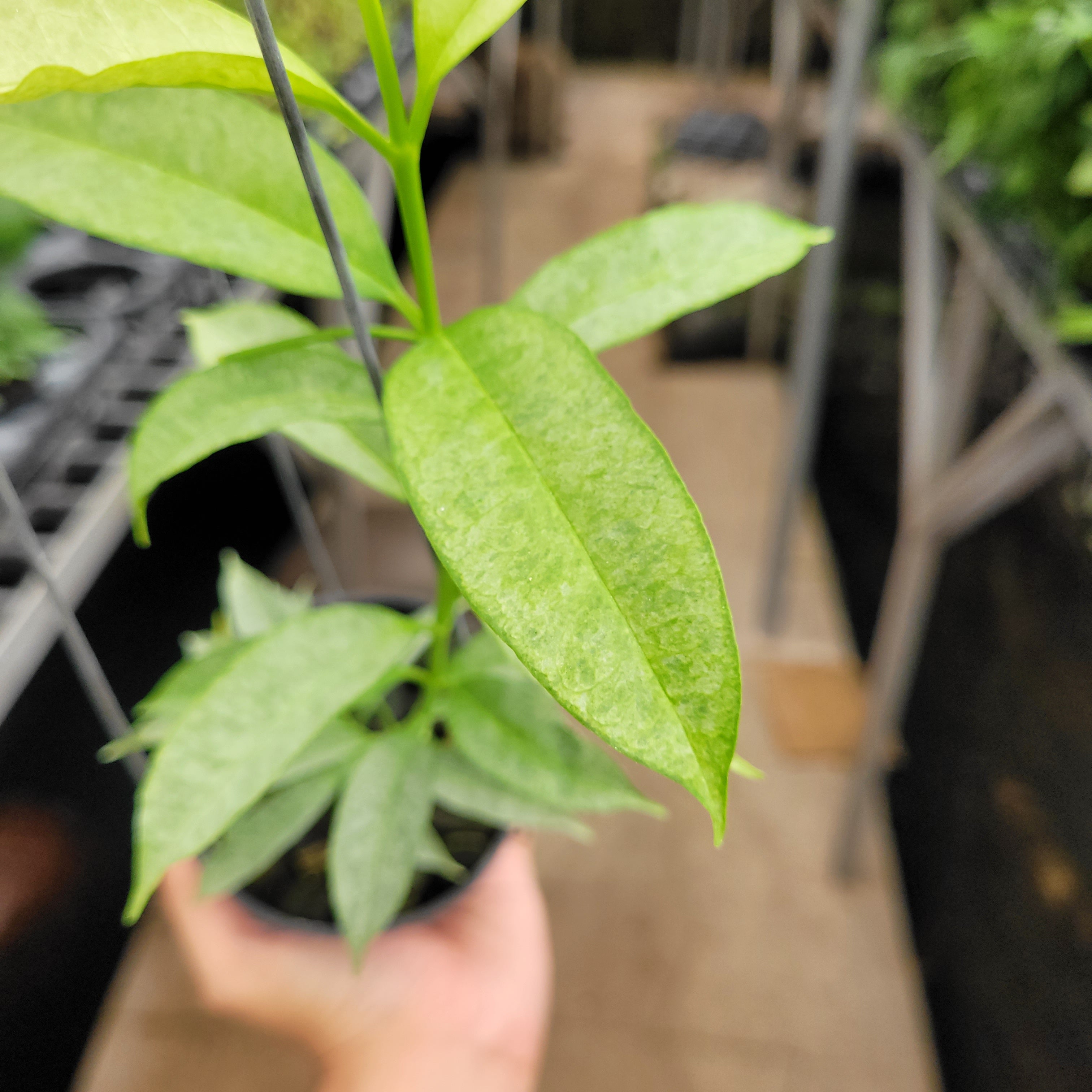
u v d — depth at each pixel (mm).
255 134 353
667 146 2463
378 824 423
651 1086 863
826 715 1190
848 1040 893
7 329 588
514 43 1012
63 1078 750
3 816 698
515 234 2230
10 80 243
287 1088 768
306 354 362
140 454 332
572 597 239
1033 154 646
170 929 818
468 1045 517
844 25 915
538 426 268
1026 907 997
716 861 1031
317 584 1106
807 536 1472
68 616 369
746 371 1809
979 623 1295
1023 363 1417
